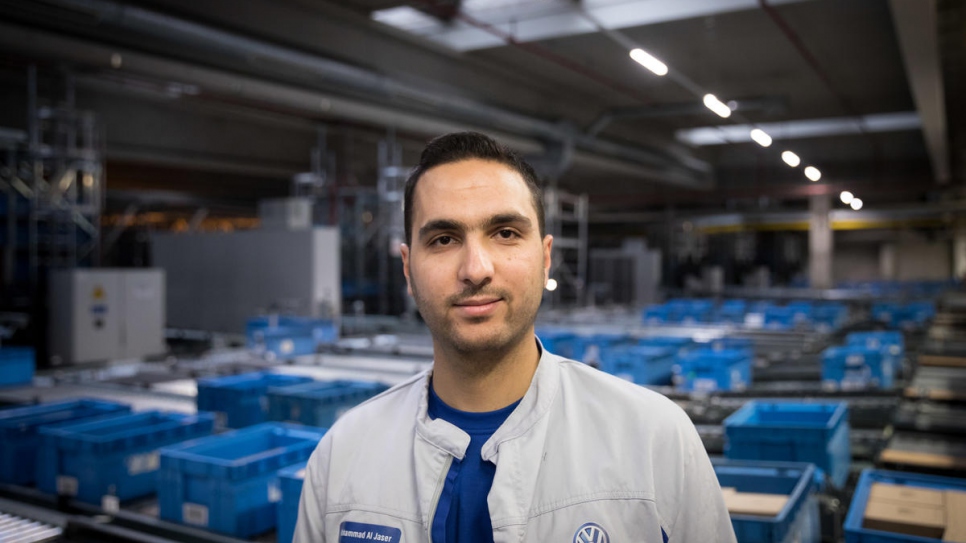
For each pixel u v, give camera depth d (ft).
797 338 45.65
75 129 38.75
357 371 33.50
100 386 29.32
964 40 34.71
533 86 52.39
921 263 131.64
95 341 35.83
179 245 52.49
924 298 72.84
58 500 15.38
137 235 74.08
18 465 16.92
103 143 49.90
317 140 67.10
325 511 4.66
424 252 4.25
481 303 4.07
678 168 77.10
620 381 4.58
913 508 11.32
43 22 28.22
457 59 45.34
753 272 107.04
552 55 43.83
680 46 42.57
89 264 46.39
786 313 52.03
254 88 36.81
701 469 4.31
